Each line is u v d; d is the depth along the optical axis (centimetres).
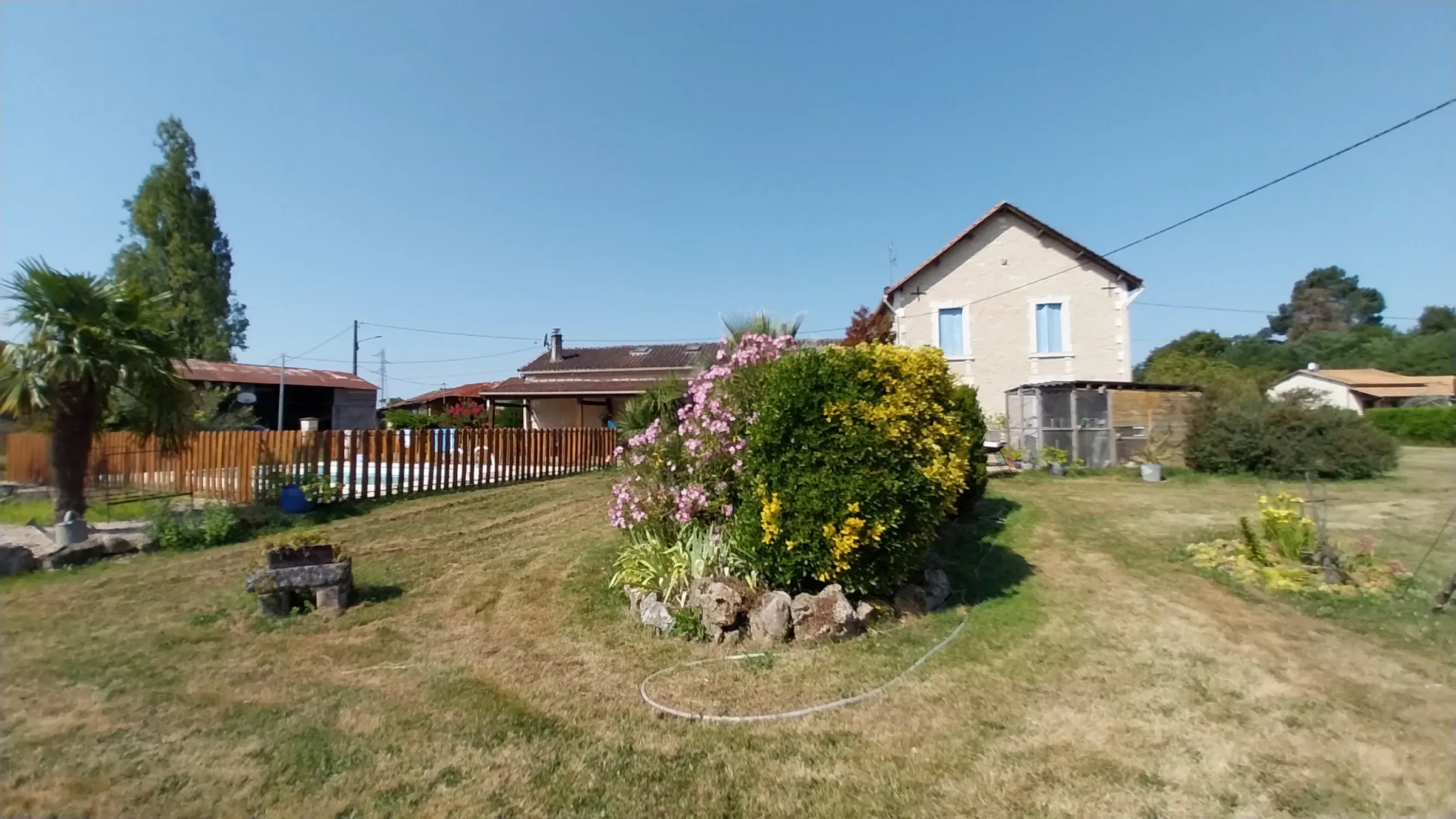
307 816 281
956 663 441
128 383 839
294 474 1055
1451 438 2592
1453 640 459
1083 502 1057
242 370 2361
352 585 607
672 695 403
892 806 288
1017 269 1878
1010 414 1792
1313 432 1341
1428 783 294
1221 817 276
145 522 892
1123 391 1561
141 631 511
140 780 306
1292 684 398
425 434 1255
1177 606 546
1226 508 978
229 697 394
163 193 2984
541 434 1565
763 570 516
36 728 354
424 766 321
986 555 727
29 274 790
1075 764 316
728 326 1011
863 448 484
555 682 423
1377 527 823
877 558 507
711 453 584
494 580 668
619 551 745
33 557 692
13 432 1346
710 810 287
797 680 420
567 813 285
